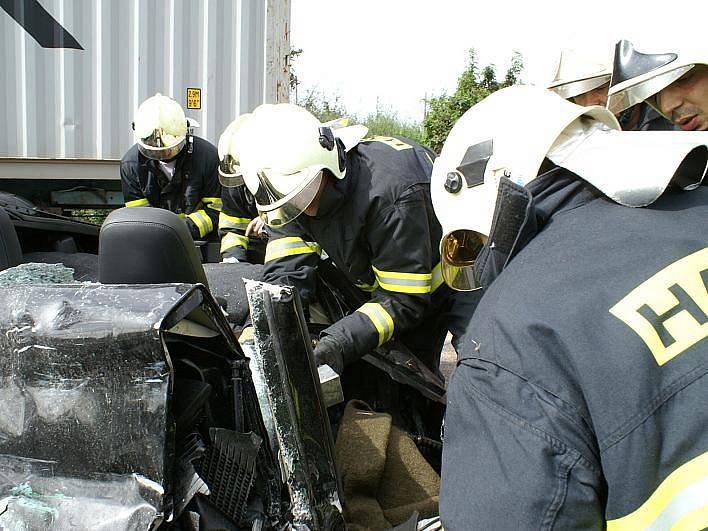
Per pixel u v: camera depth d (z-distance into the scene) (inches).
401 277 83.7
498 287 43.1
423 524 71.3
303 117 83.5
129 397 50.6
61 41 178.9
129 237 60.5
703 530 33.6
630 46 79.4
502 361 39.5
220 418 60.5
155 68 187.5
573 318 38.2
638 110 88.4
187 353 61.0
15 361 54.0
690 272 38.3
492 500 38.3
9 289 56.2
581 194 45.0
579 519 37.1
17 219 93.3
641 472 35.6
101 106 184.4
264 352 59.6
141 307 51.3
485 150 52.0
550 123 48.5
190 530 53.0
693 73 76.6
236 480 58.0
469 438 40.6
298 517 58.6
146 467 49.9
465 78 430.0
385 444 77.0
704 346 36.2
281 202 80.7
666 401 35.8
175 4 186.5
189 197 168.4
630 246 40.1
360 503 73.4
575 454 37.0
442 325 97.0
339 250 87.7
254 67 197.3
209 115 193.8
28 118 178.5
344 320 83.3
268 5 195.8
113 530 49.1
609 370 36.7
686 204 42.5
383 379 92.4
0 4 173.0
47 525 50.9
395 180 83.4
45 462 52.9
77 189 199.5
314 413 61.1
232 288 92.9
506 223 43.4
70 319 52.4
